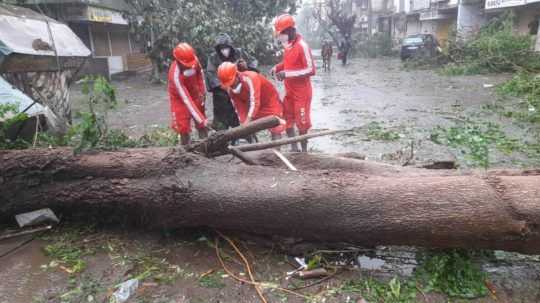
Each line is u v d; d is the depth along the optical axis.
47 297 2.75
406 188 2.74
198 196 3.13
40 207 3.73
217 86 5.29
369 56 33.31
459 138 4.86
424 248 3.01
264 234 3.28
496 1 18.33
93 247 3.38
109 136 4.23
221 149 3.61
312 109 9.63
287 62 4.77
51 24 7.31
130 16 14.98
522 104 8.95
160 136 6.14
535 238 2.49
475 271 2.75
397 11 35.97
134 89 14.38
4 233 3.63
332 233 2.93
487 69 15.79
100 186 3.48
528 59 15.16
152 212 3.39
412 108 9.23
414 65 20.44
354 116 8.56
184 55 4.43
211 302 2.66
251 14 19.44
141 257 3.20
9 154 3.69
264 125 3.44
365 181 2.90
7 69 5.96
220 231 3.43
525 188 2.53
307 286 2.77
